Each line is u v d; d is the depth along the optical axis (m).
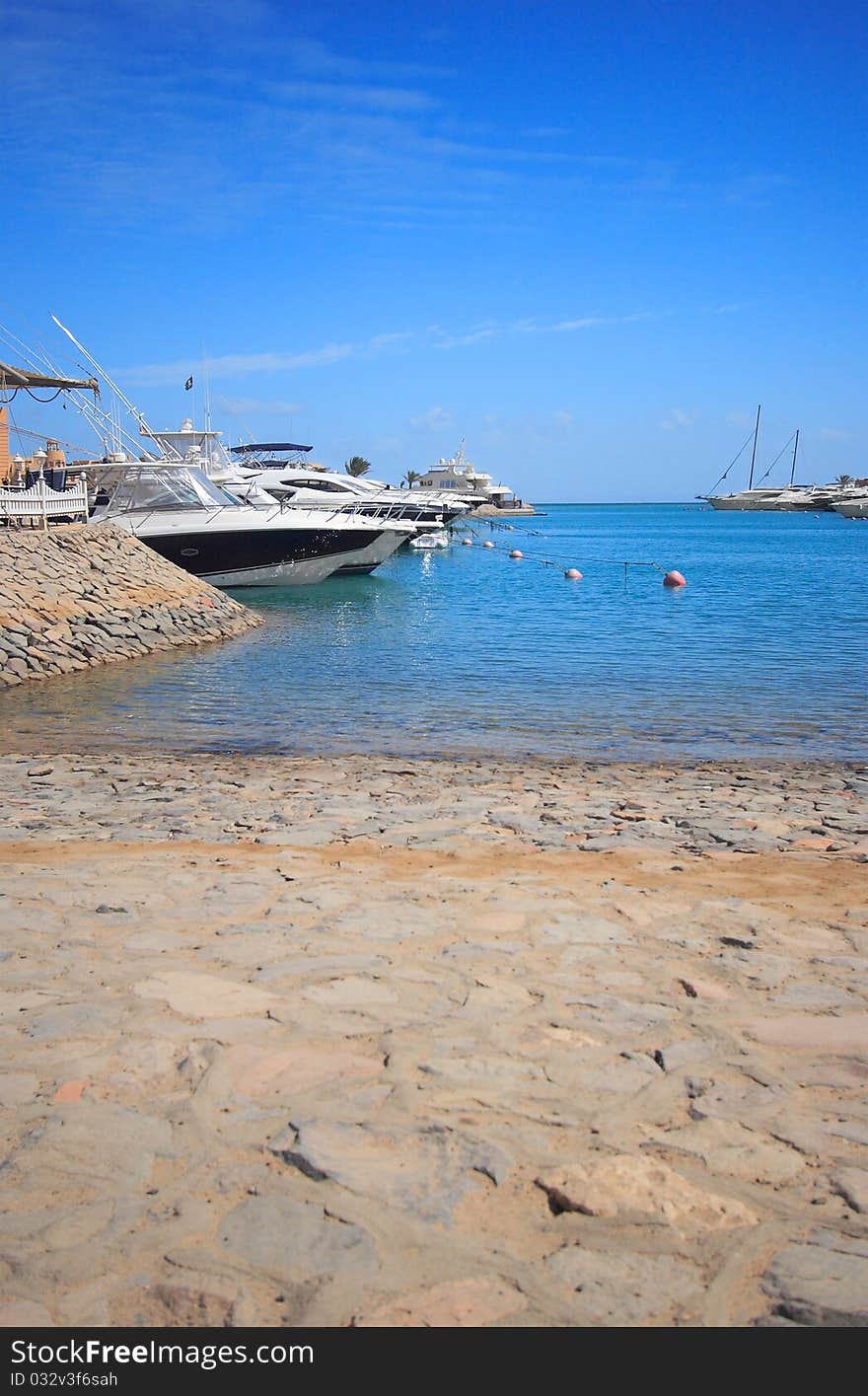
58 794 10.53
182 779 11.44
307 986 4.80
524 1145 3.42
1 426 32.62
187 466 35.75
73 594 24.28
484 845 8.06
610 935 5.55
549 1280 2.79
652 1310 2.69
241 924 5.75
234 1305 2.71
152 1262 2.88
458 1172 3.27
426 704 16.81
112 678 20.16
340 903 6.18
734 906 6.14
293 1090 3.80
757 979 4.91
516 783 11.20
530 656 22.12
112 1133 3.52
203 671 20.84
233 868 7.09
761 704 16.55
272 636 26.58
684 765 12.45
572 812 9.52
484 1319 2.66
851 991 4.77
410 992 4.72
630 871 7.16
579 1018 4.44
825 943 5.45
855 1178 3.25
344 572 39.38
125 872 6.95
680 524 130.25
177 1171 3.29
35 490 29.64
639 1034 4.28
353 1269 2.83
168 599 26.70
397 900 6.25
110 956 5.23
